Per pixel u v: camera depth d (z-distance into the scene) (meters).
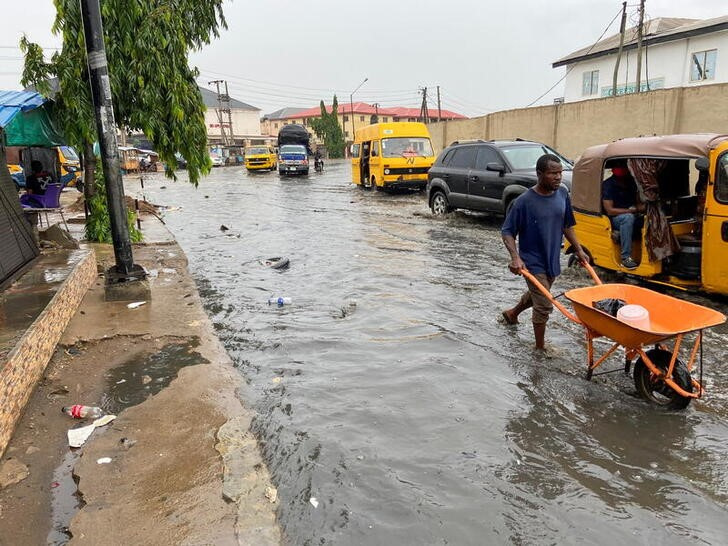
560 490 3.19
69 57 9.11
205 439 3.64
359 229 13.01
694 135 6.44
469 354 5.21
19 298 5.35
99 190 10.95
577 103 19.47
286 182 31.39
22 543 2.74
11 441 3.67
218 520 2.84
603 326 4.31
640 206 7.08
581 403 4.25
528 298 5.66
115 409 4.12
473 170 13.24
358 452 3.56
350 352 5.29
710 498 3.11
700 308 4.12
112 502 2.99
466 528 2.87
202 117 10.08
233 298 7.35
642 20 25.47
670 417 4.02
